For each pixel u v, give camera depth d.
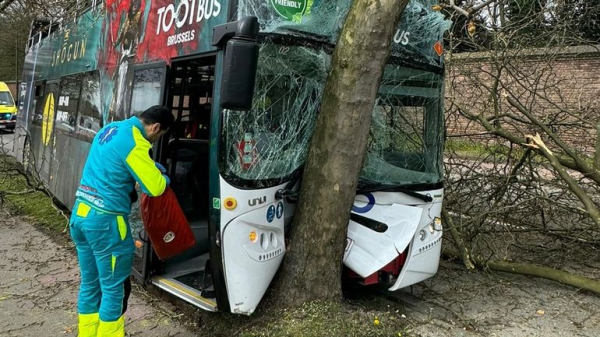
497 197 6.21
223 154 3.45
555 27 6.71
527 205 6.16
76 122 7.00
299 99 3.79
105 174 3.38
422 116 4.41
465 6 6.70
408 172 4.32
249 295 3.57
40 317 4.37
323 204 3.69
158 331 4.09
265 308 3.86
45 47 9.78
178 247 3.84
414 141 4.38
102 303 3.46
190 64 4.54
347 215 3.76
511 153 6.26
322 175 3.66
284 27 3.58
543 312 4.48
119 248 3.43
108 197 3.36
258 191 3.55
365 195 4.09
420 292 4.92
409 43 4.30
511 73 6.55
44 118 9.20
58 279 5.28
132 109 4.95
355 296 4.64
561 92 8.46
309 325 3.61
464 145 7.18
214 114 3.49
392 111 4.25
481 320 4.27
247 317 3.87
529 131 6.88
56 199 8.59
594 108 7.18
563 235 6.02
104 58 5.98
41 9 9.37
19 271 5.52
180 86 5.22
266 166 3.64
